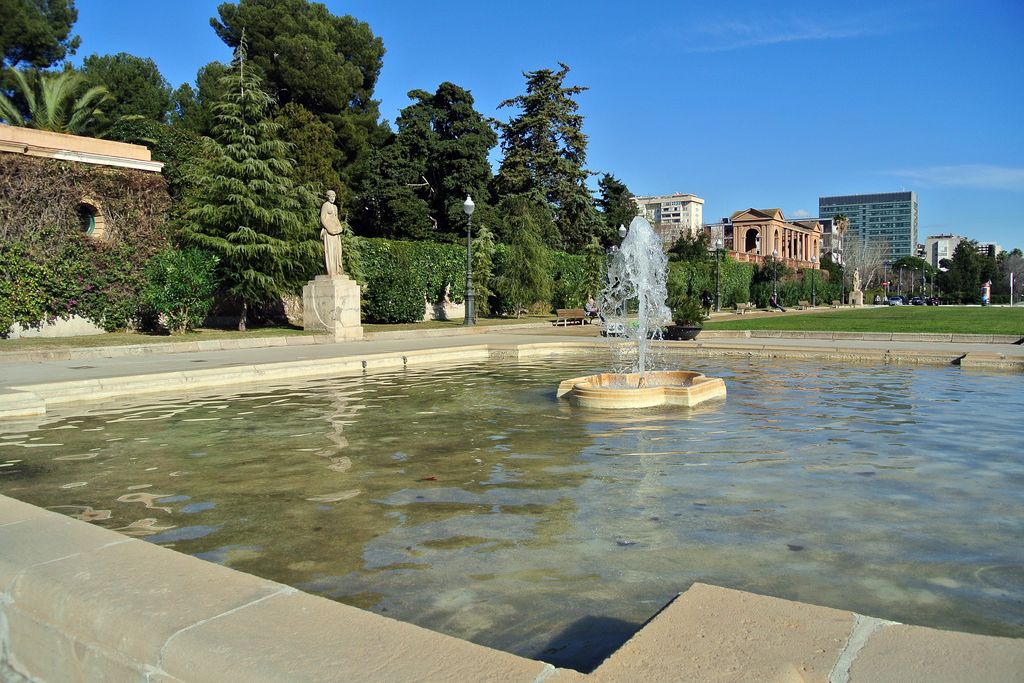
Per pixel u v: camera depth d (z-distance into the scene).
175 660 2.00
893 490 4.86
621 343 18.27
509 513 4.38
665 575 3.34
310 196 25.61
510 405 9.09
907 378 11.77
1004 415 8.01
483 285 33.03
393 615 2.93
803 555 3.60
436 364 14.98
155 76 45.25
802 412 8.34
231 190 22.09
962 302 106.06
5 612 2.60
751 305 64.06
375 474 5.43
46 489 5.06
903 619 2.85
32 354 14.21
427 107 47.00
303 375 12.72
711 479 5.20
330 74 41.34
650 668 1.88
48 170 19.11
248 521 4.27
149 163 22.94
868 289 101.06
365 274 26.83
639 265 13.00
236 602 2.31
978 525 4.09
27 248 18.39
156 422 7.95
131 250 21.02
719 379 9.94
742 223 86.00
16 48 36.19
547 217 47.38
